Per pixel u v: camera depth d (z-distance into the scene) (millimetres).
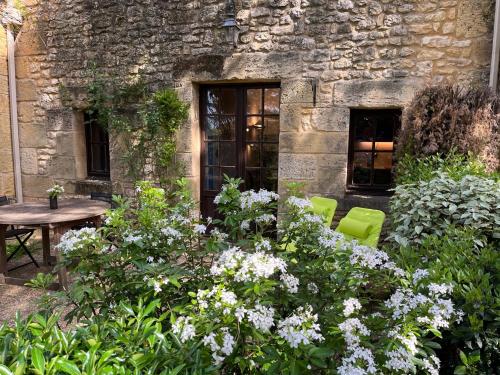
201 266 1643
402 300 1205
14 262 3707
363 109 3682
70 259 1562
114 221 1688
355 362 1000
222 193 1807
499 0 3084
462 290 1384
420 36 3391
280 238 1812
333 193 3734
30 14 4578
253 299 1130
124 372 943
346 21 3543
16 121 4801
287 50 3715
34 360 911
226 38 3840
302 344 991
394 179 3367
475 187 2352
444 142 2854
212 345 1005
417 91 3217
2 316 2551
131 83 4242
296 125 3771
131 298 1505
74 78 4504
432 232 2393
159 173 4234
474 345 1373
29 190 4906
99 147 4730
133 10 4148
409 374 1209
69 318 1485
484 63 3264
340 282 1419
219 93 4176
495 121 2820
